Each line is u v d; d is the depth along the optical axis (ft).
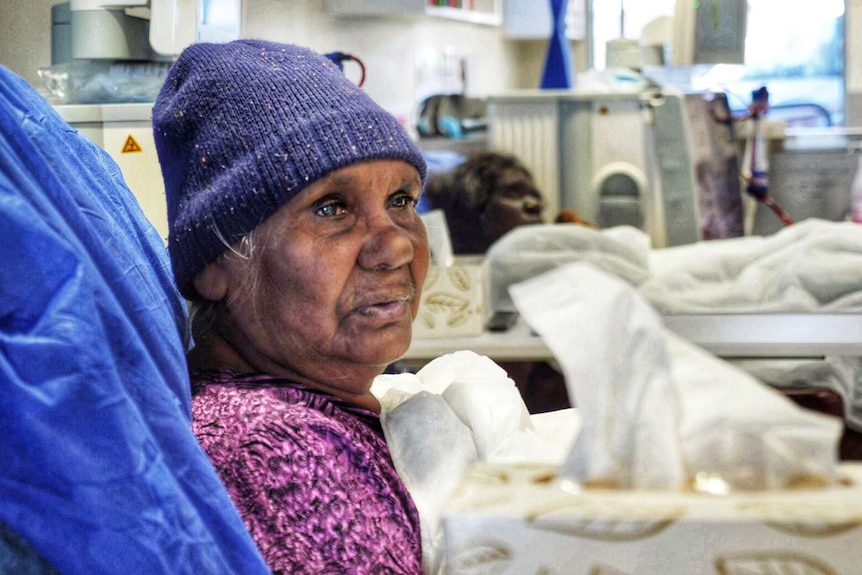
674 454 1.83
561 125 6.98
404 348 3.16
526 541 1.72
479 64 15.76
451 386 3.39
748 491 1.79
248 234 3.07
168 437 2.37
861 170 6.88
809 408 6.26
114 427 2.19
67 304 2.19
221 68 3.14
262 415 2.87
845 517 1.62
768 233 6.97
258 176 2.99
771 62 11.77
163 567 2.20
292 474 2.76
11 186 2.21
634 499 1.76
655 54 7.80
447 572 1.76
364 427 3.08
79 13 7.31
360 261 3.07
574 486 1.86
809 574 1.63
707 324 6.49
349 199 3.07
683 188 6.88
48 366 2.13
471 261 7.08
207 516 2.38
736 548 1.65
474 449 3.13
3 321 2.16
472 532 1.74
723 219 6.91
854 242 6.54
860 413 6.46
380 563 2.71
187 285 3.26
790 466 1.82
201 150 3.11
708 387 1.90
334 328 3.09
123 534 2.17
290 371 3.20
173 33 7.11
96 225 2.64
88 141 3.37
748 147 6.86
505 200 7.09
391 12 12.34
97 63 7.34
